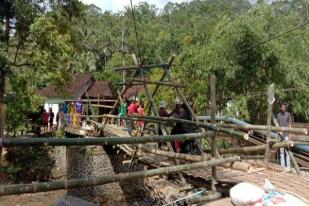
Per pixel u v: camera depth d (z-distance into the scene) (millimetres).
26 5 17312
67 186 3912
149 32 64438
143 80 9602
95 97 33688
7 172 16781
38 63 17344
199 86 15523
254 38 14445
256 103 15062
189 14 76188
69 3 20500
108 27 71750
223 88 15109
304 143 8148
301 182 6383
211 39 16312
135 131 12336
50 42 17469
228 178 6465
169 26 70375
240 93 15070
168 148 8633
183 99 9008
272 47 14484
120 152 10344
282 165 8211
